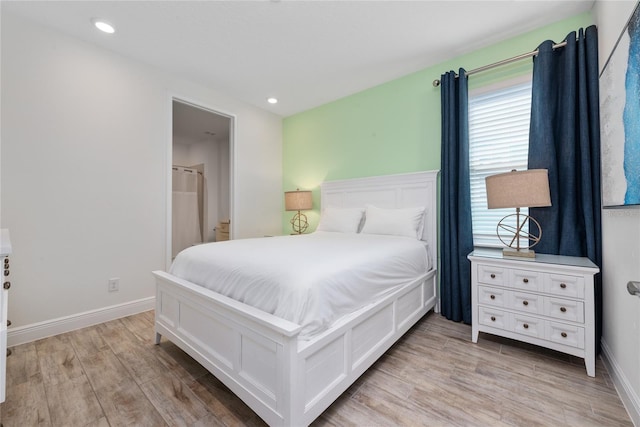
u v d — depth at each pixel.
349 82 3.24
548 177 2.06
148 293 2.79
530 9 2.09
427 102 2.92
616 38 1.59
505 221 2.47
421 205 2.86
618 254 1.57
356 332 1.51
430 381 1.62
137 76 2.74
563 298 1.74
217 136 4.92
